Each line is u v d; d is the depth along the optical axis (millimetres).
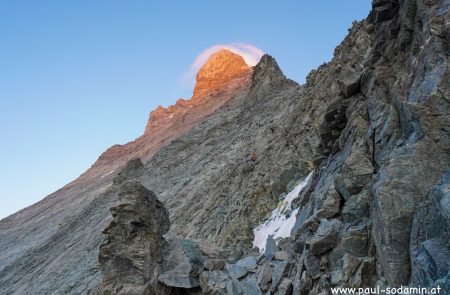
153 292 20156
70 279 41281
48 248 66062
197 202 40344
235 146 53406
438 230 10477
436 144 12227
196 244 23109
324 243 14727
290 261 17516
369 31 20109
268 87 77000
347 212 14695
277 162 33250
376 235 12531
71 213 87438
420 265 10227
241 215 30203
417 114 12695
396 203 11898
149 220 21703
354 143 16469
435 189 10953
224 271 20172
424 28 14289
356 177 14961
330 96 32719
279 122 44656
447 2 14016
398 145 13609
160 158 77938
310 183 22156
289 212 24703
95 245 48156
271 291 17016
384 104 15445
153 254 21094
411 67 14594
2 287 57688
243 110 76688
